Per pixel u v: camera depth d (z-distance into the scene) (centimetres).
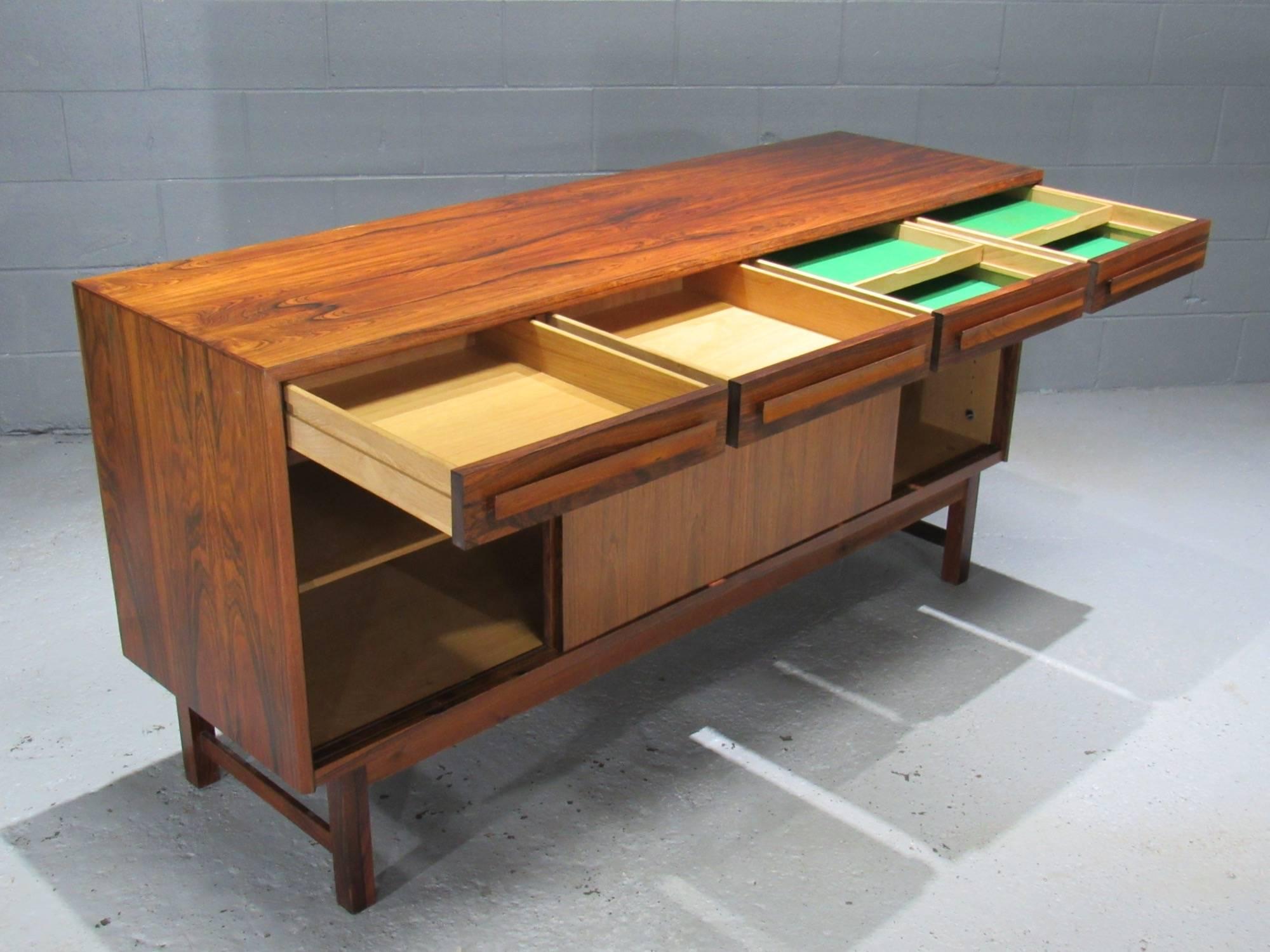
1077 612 360
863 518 320
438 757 297
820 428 298
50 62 395
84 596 356
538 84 428
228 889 260
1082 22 453
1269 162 482
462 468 186
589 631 266
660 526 271
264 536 219
